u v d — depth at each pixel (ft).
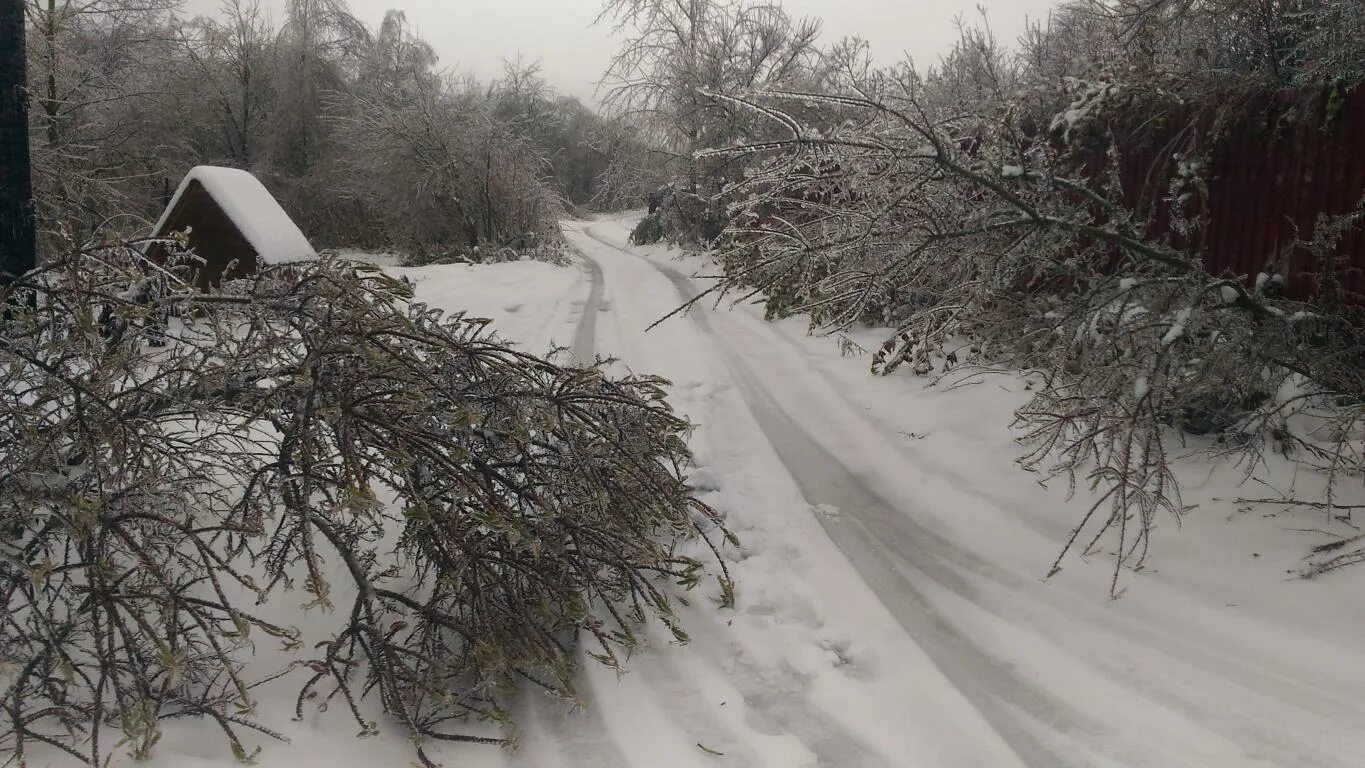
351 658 10.10
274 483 10.09
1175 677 11.32
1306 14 20.48
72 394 10.13
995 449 19.20
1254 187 19.98
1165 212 22.29
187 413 11.05
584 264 68.33
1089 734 10.34
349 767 9.40
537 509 11.73
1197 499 15.56
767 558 15.30
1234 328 14.67
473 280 51.11
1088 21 34.91
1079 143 24.14
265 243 37.50
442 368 11.95
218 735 9.57
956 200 16.10
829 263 16.65
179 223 38.11
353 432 10.41
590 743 10.31
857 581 14.51
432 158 79.41
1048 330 16.55
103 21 66.03
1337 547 13.01
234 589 11.75
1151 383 12.94
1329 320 16.05
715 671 11.94
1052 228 15.01
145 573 9.71
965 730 10.48
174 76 79.05
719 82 73.10
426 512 10.09
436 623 10.49
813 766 9.86
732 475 19.30
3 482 9.57
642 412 13.80
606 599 11.96
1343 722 10.11
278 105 92.94
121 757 9.00
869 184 15.60
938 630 12.93
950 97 39.24
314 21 95.66
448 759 9.89
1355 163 17.66
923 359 25.45
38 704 9.78
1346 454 15.35
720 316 39.06
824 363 28.94
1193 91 22.13
